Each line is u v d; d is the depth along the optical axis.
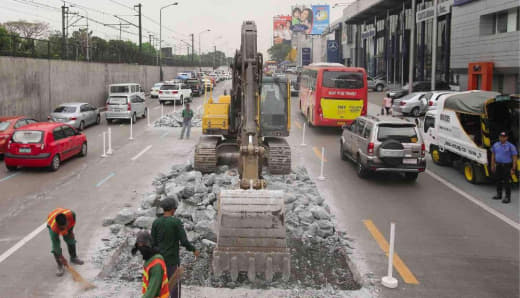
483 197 13.97
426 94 32.72
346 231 10.91
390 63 65.19
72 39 44.94
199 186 12.95
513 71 28.58
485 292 7.95
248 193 8.36
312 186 14.91
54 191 14.09
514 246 10.13
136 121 31.61
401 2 56.53
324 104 25.64
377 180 15.99
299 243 9.81
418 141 14.89
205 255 9.16
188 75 65.94
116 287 7.84
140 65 55.66
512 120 14.49
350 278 8.43
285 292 7.67
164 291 5.41
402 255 9.54
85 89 37.22
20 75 26.72
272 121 16.72
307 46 151.88
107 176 15.99
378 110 38.34
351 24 81.06
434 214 12.34
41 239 10.12
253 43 11.41
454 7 36.00
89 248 9.55
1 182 15.19
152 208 11.41
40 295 7.56
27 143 16.23
